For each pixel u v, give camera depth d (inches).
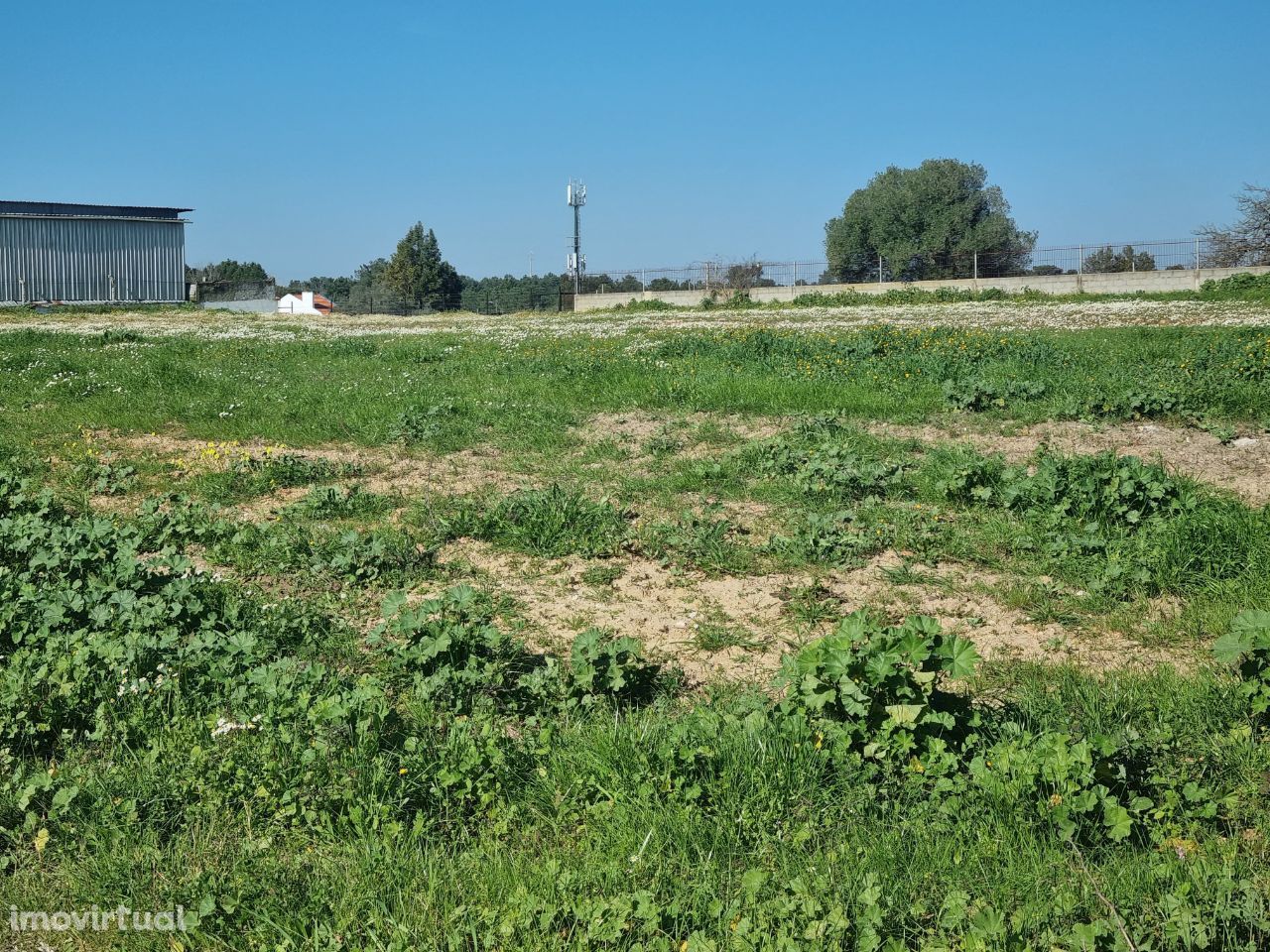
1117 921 119.2
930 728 157.0
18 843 144.1
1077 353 594.2
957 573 253.9
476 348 784.9
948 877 130.2
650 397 494.3
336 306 2748.5
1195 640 209.2
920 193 2119.8
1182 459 350.6
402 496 333.4
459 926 124.8
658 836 139.1
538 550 274.2
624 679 186.1
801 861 134.6
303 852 141.6
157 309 1749.5
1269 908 122.2
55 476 364.5
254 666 197.3
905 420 433.4
